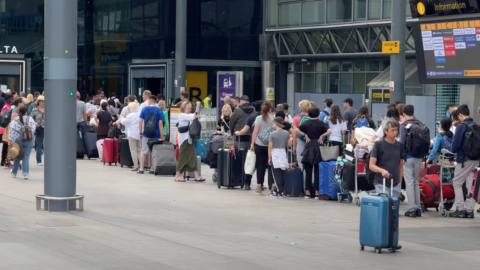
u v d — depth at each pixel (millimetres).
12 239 9523
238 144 16391
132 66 37625
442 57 17156
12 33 39875
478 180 11867
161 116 18984
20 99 19391
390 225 9188
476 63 16344
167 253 8859
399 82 17625
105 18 39812
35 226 10648
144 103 19469
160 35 36469
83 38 40656
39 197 12195
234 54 37031
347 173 13852
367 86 28906
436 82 17469
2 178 17375
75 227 10664
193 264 8242
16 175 17750
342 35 31766
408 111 12703
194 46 36344
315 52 33438
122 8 38688
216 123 21188
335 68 33625
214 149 16938
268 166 15430
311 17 33250
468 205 12711
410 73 27766
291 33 34594
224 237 10203
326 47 32781
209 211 12867
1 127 20297
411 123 12648
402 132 12547
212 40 36719
